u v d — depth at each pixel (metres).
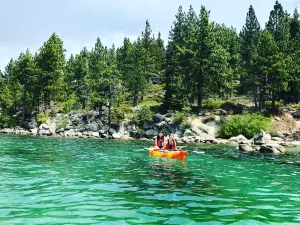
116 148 30.94
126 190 11.80
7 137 46.34
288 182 14.29
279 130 49.59
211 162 20.88
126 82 76.31
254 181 14.35
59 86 72.44
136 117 56.28
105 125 58.44
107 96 61.31
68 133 57.97
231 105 59.59
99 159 21.34
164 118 53.84
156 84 94.12
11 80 92.25
